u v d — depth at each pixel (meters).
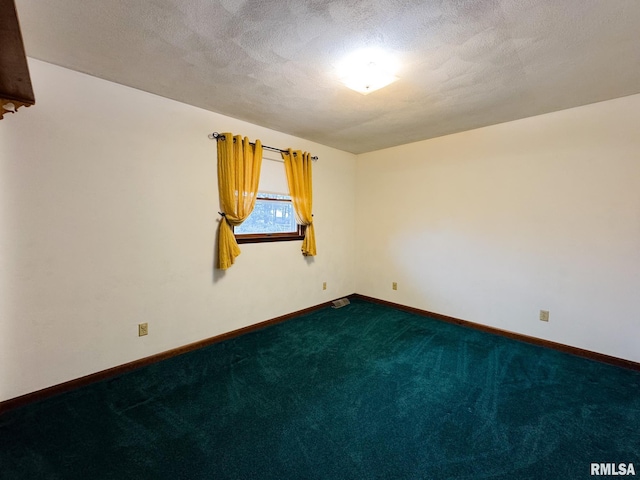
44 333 2.06
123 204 2.38
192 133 2.76
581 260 2.76
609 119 2.58
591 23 1.58
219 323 3.06
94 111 2.21
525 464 1.53
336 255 4.42
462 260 3.55
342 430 1.77
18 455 1.55
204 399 2.06
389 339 3.14
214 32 1.68
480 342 3.07
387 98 2.54
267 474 1.46
